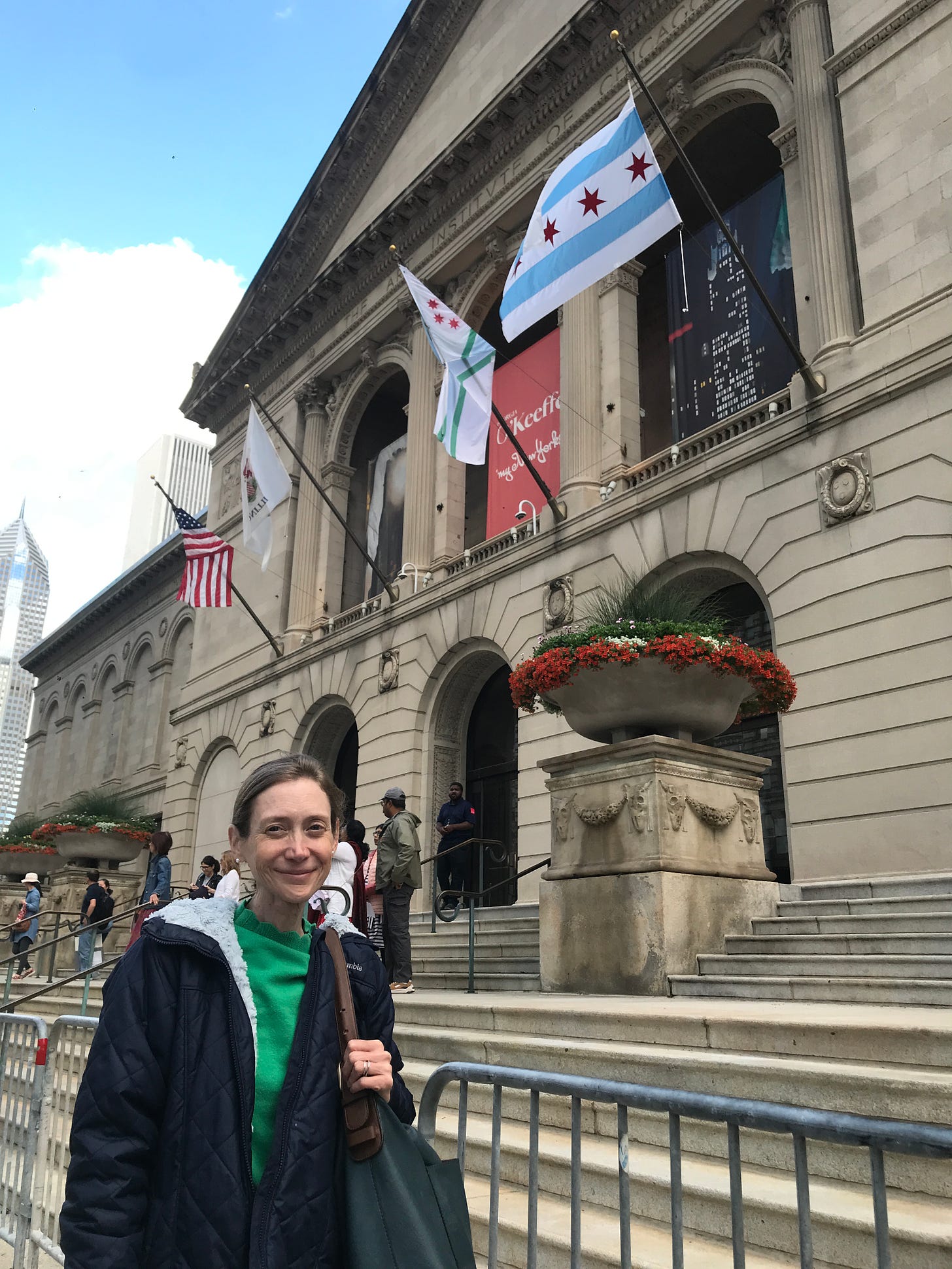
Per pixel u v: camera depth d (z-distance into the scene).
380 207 25.52
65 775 44.31
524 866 15.93
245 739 25.67
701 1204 3.57
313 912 2.94
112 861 23.67
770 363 15.10
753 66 16.16
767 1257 3.28
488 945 11.06
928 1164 3.34
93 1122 1.89
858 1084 3.64
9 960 12.20
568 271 12.22
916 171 12.98
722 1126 3.98
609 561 16.03
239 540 28.84
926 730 11.11
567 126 19.34
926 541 11.62
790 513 13.33
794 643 12.83
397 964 9.09
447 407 15.12
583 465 17.22
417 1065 5.69
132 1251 1.81
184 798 28.05
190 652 35.44
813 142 14.40
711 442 15.46
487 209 21.14
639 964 7.44
